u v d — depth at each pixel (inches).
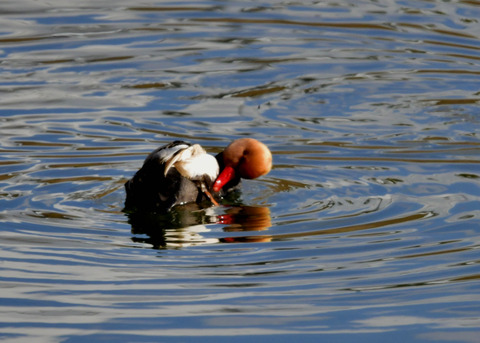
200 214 425.1
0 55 726.5
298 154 529.0
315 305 326.6
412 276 353.4
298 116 608.1
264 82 674.2
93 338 302.0
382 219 420.2
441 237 396.5
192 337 302.0
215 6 868.0
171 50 743.1
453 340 300.2
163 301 330.3
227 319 315.6
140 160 513.0
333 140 558.3
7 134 557.3
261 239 394.6
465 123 594.9
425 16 836.0
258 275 354.9
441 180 481.1
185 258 373.1
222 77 682.8
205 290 340.2
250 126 586.2
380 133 573.6
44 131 563.8
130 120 591.5
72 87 657.6
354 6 867.4
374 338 301.4
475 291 338.6
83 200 441.7
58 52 735.7
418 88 665.6
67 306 326.0
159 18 830.5
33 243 385.4
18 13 839.1
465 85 671.8
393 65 714.8
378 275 354.6
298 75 690.2
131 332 305.7
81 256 373.1
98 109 611.5
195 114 608.1
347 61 722.8
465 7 860.0
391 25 810.2
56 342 299.4
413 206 438.3
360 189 465.4
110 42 761.6
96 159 512.7
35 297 333.4
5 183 465.7
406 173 494.3
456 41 768.3
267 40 770.2
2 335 304.3
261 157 452.1
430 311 321.4
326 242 390.9
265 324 311.4
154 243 389.1
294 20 824.3
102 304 327.9
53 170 489.7
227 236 398.6
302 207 437.4
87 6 866.1
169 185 430.0
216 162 448.1
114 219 417.1
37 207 430.3
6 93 642.8
